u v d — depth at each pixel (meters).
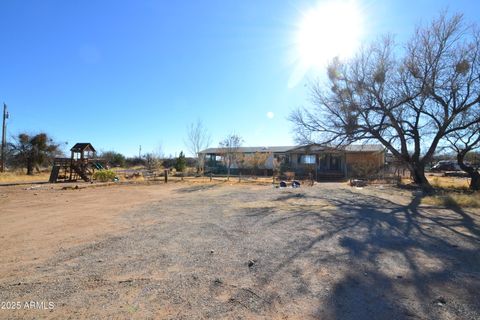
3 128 35.12
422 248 5.65
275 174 31.56
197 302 3.43
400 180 23.72
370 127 19.42
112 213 9.66
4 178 26.55
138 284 3.94
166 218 8.76
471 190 17.25
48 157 37.41
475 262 4.84
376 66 19.17
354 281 4.04
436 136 19.16
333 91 20.11
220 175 36.66
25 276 4.27
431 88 17.75
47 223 8.09
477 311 3.22
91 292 3.71
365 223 8.00
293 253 5.30
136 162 61.34
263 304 3.38
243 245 5.82
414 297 3.55
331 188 19.22
